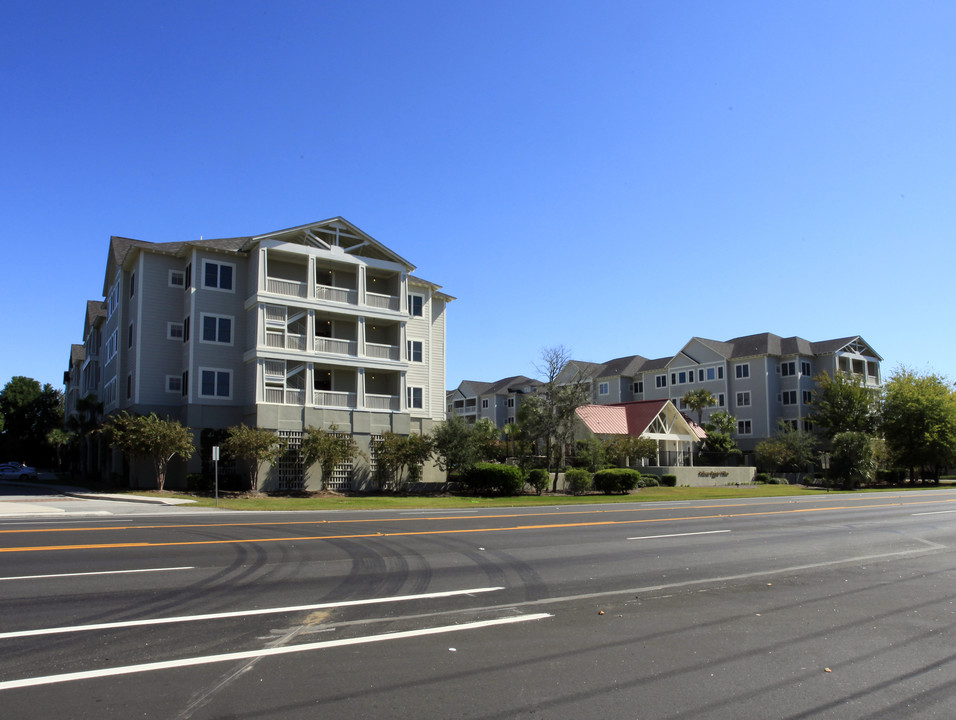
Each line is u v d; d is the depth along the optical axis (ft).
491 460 145.89
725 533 60.80
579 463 147.02
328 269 127.95
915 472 226.38
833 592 35.19
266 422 110.32
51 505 75.72
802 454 201.16
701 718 17.53
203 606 27.86
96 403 139.85
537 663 21.76
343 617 26.78
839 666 22.44
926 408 201.36
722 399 240.73
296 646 22.72
